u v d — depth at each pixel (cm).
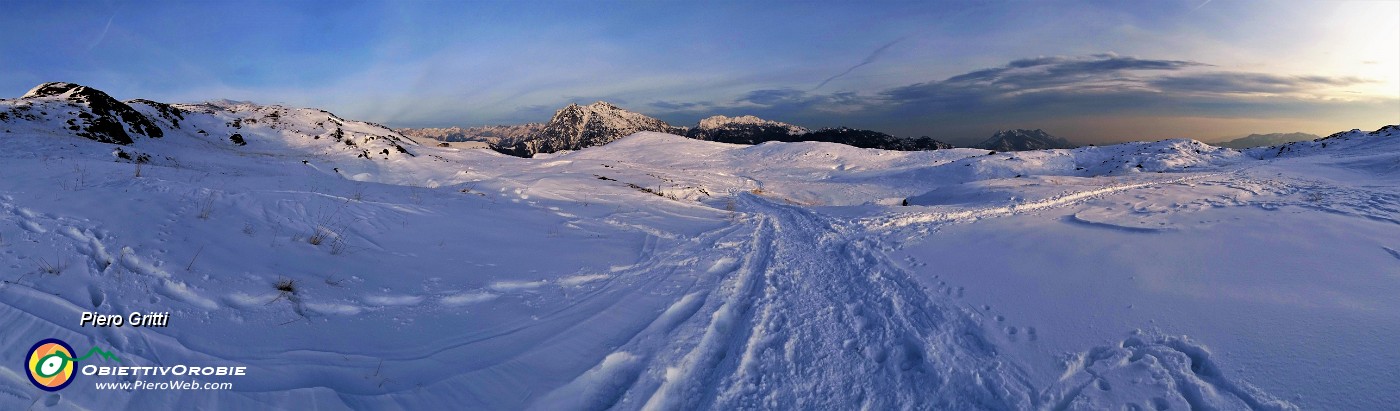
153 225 605
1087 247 826
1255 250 712
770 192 2977
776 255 948
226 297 486
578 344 508
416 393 396
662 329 558
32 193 636
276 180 1154
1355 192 1179
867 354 506
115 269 484
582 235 1026
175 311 441
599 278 741
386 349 458
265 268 573
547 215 1205
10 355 340
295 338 445
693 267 825
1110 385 414
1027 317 564
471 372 436
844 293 704
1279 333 459
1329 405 357
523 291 662
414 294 596
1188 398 392
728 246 1008
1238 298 547
